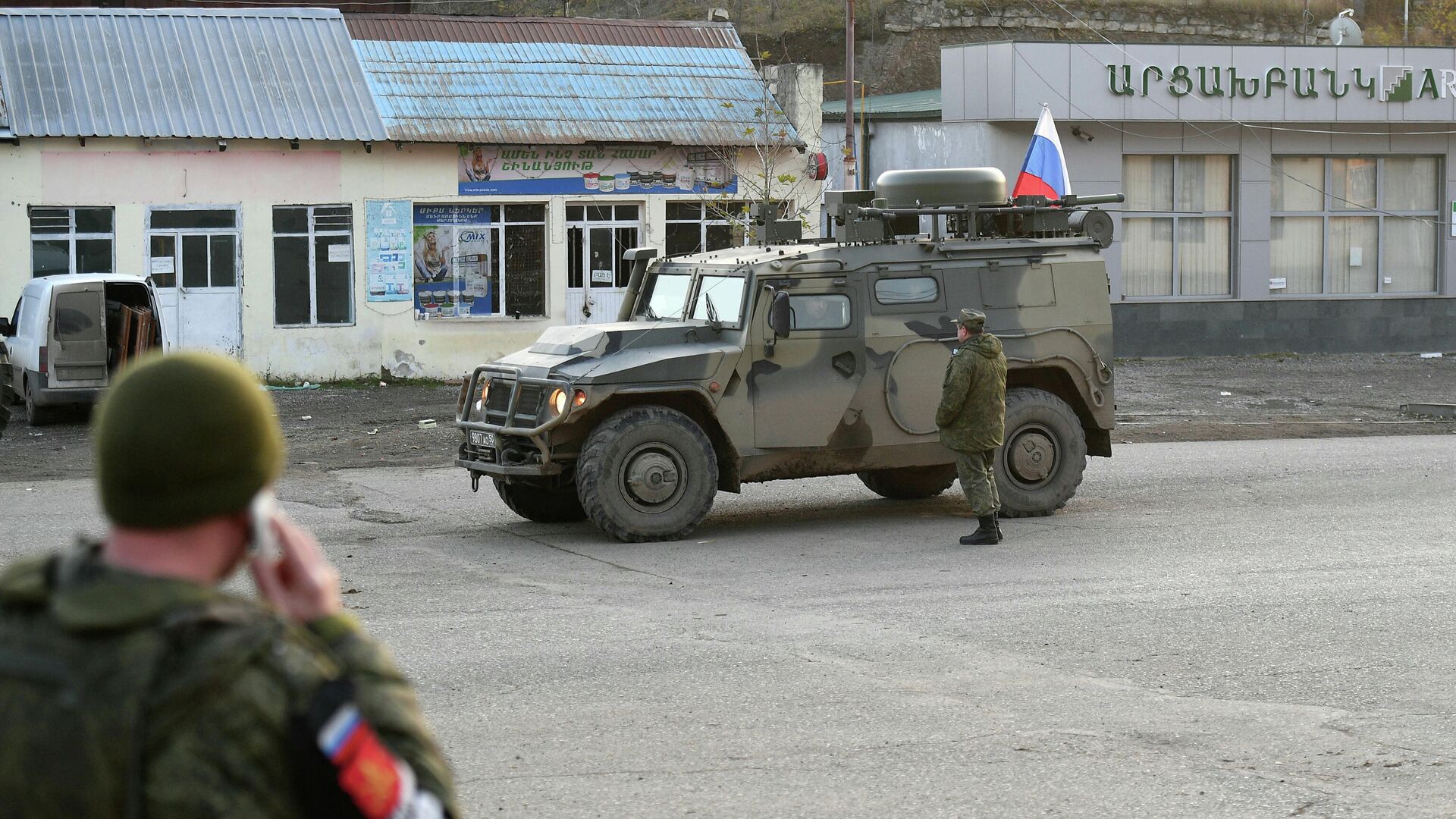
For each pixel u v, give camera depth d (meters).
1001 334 12.36
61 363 18.92
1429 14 46.91
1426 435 18.88
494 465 11.49
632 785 5.54
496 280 25.02
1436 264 30.09
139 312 19.19
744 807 5.29
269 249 23.59
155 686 1.70
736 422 11.59
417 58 25.53
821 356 11.83
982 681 7.06
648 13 42.22
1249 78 28.03
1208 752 5.93
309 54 24.83
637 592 9.31
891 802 5.34
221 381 1.88
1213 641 7.89
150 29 24.33
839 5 41.12
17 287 22.39
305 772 1.73
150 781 1.68
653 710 6.57
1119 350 28.44
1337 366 27.52
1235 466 15.60
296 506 13.13
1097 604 8.84
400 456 16.52
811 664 7.39
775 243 13.05
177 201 23.06
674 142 25.14
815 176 26.34
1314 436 18.78
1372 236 29.75
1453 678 7.11
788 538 11.44
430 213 24.53
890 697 6.77
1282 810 5.26
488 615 8.61
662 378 11.32
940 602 8.94
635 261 13.17
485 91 25.14
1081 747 5.99
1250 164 28.73
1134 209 28.33
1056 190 25.06
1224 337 28.92
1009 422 12.28
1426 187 29.92
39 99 22.56
